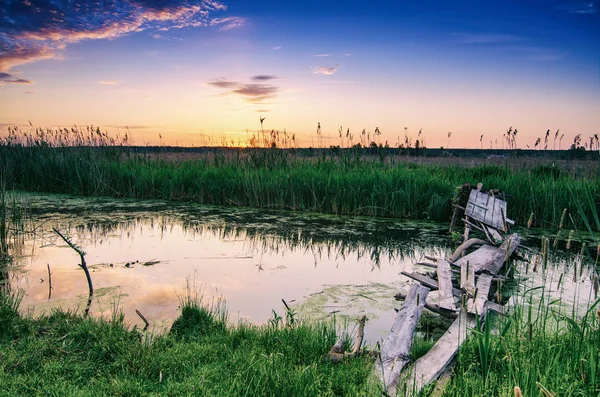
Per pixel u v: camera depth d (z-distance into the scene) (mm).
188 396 2982
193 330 4328
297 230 10156
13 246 8234
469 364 3467
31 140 18234
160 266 7090
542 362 3217
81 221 10859
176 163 17859
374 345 4223
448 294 5051
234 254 7969
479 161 17219
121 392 3076
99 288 5883
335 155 16375
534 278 6727
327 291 5938
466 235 8258
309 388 3090
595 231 10461
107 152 18234
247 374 3279
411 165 16203
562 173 13555
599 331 3107
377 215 12375
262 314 5055
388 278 6598
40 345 3717
